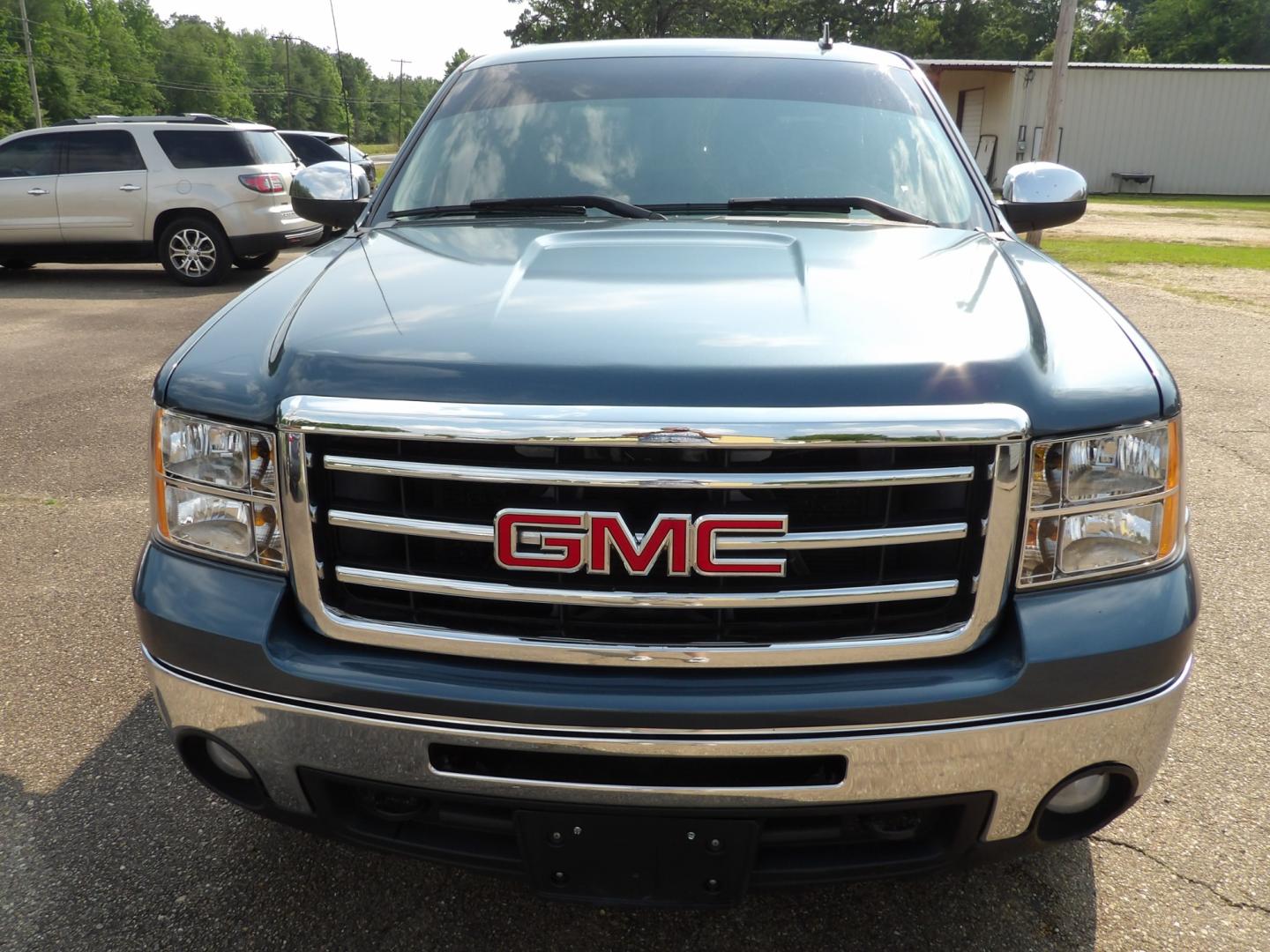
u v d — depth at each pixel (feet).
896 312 5.80
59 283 38.86
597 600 5.16
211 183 37.17
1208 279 37.55
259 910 6.90
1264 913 6.89
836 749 5.20
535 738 5.25
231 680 5.61
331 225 10.36
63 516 14.32
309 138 52.26
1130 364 5.72
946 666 5.33
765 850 5.56
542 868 5.57
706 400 4.99
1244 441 17.75
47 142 37.27
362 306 6.18
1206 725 9.23
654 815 5.33
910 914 6.89
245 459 5.63
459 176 9.20
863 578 5.24
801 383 5.06
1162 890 7.11
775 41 10.49
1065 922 6.81
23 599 11.69
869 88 9.73
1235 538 13.56
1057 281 6.73
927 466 5.12
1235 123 101.19
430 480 5.22
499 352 5.33
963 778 5.34
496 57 10.69
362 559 5.51
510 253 7.16
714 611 5.27
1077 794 5.78
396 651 5.52
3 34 220.02
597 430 4.93
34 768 8.51
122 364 24.07
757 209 8.57
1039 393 5.31
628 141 9.20
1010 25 195.93
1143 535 5.57
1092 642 5.32
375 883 7.16
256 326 6.25
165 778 8.37
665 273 6.48
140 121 38.17
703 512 5.05
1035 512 5.32
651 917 6.88
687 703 5.16
